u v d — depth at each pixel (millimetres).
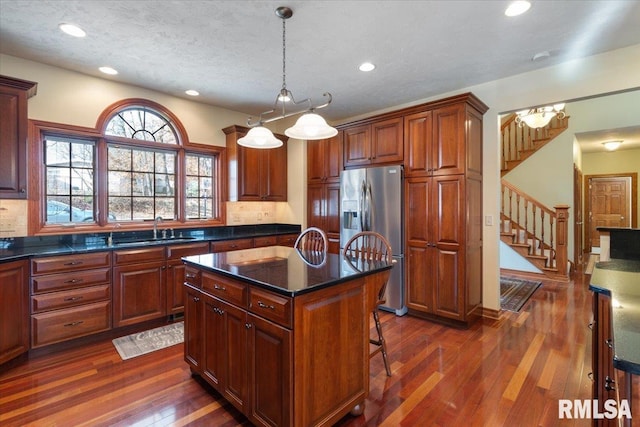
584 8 2209
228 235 4332
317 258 2432
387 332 3186
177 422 1851
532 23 2398
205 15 2305
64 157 3338
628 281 1669
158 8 2219
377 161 3912
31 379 2305
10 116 2604
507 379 2301
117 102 3580
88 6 2195
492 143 3559
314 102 4254
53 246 3098
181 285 3514
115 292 3062
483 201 3627
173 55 2930
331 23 2402
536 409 1963
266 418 1670
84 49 2824
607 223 8086
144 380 2291
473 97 3232
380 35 2572
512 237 5828
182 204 4176
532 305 4016
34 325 2637
